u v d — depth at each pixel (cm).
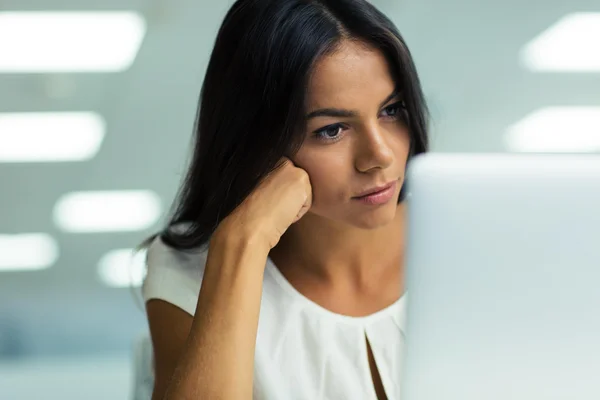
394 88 113
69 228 840
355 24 110
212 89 124
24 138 650
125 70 545
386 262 132
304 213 116
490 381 72
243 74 117
